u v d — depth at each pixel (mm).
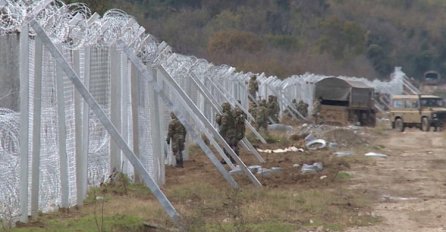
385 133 155000
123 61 59781
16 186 44312
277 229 45938
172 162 76500
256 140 108188
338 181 71000
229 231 44094
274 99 135875
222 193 57344
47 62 48000
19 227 41969
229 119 75438
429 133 157375
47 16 45594
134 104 60406
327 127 139375
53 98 48844
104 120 43500
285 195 58562
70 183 50250
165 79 65812
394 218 52500
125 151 43375
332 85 183250
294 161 85375
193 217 44656
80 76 51625
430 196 63625
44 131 47625
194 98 89062
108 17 55094
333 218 51344
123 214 45938
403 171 81500
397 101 171000
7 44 48500
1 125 44531
